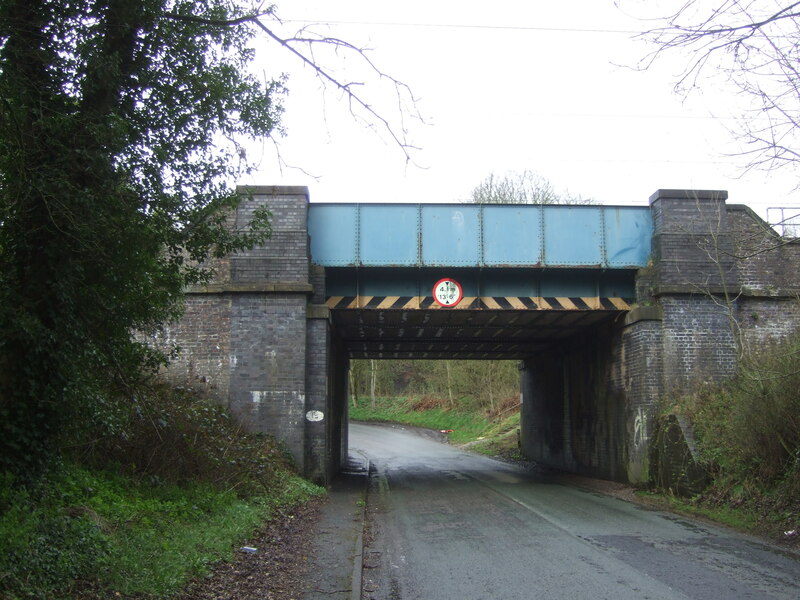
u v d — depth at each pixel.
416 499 15.82
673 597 7.07
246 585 7.09
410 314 18.80
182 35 8.73
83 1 7.41
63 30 7.30
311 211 17.58
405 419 55.44
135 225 8.04
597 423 20.36
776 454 12.03
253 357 16.61
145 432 10.59
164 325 16.86
